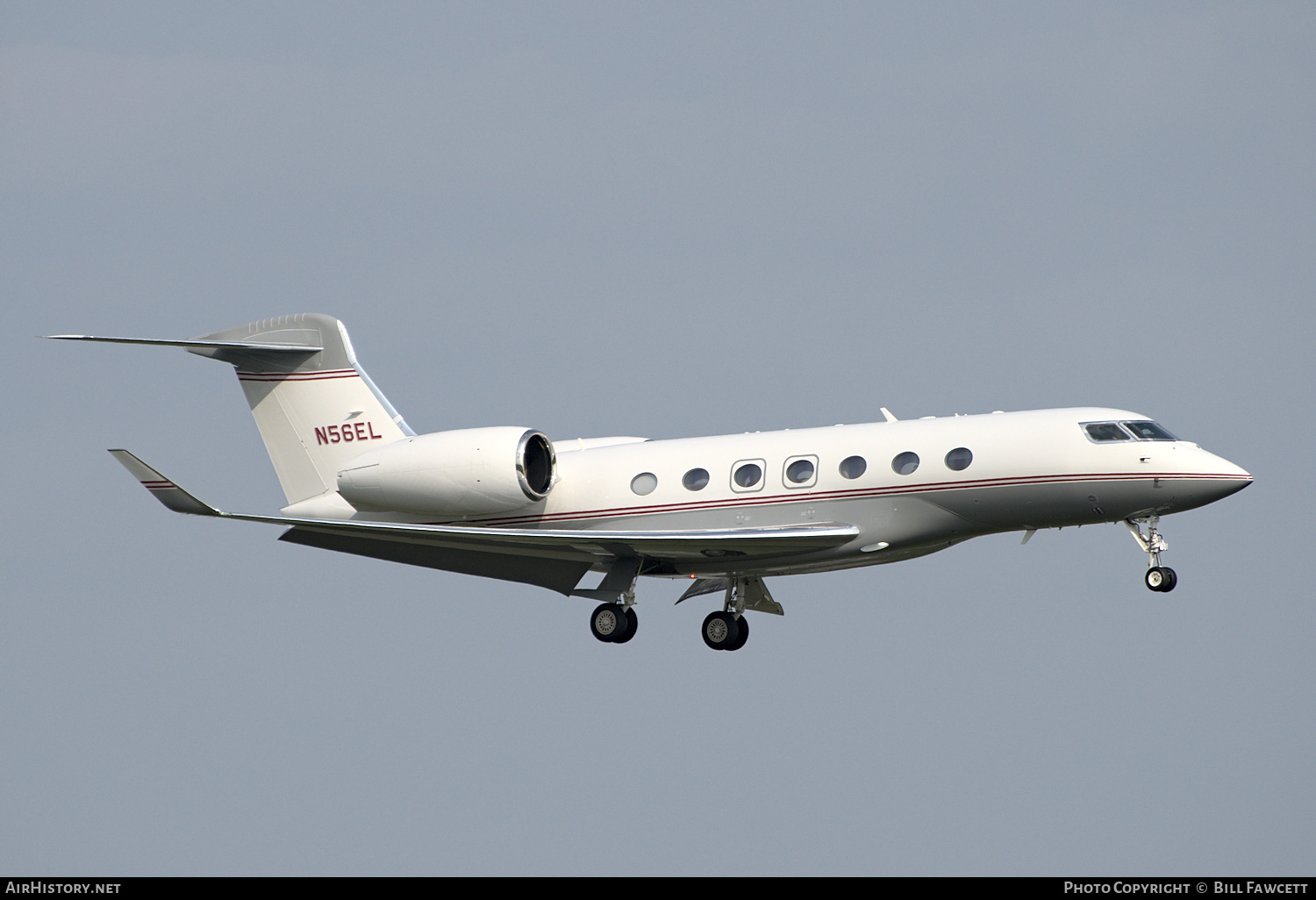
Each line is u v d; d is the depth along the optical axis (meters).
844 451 93.88
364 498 100.62
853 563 95.50
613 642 101.12
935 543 93.31
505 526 101.25
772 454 95.75
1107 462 88.94
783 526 94.25
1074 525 92.00
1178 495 88.19
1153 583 91.25
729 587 102.75
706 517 96.25
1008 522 91.50
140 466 85.56
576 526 99.81
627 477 99.19
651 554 98.31
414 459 99.50
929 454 91.75
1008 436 90.75
